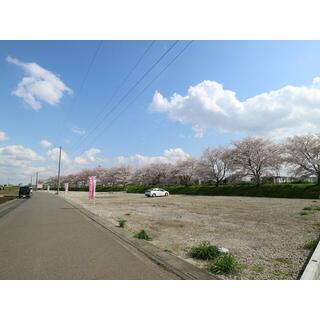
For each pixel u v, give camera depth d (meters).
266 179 52.06
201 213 17.84
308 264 5.89
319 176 41.78
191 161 67.50
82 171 111.94
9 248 8.00
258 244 8.51
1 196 45.38
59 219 15.41
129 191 78.62
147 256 7.10
